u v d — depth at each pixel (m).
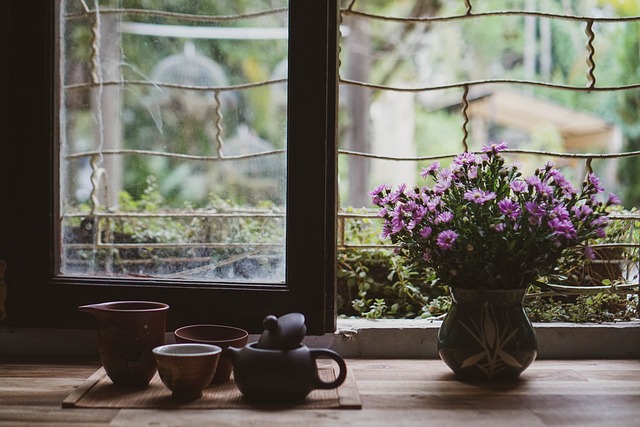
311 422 1.04
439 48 6.79
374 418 1.06
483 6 6.61
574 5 6.32
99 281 1.44
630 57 5.99
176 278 1.46
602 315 1.56
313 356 1.14
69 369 1.36
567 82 6.52
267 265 1.45
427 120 7.00
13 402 1.14
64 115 1.54
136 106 1.93
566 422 1.04
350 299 1.69
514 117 6.61
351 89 6.05
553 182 1.28
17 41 1.43
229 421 1.04
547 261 1.24
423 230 1.24
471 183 1.30
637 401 1.15
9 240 1.44
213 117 1.92
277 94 1.53
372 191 1.33
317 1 1.39
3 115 1.44
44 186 1.44
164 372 1.14
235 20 1.81
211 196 1.94
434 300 1.61
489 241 1.24
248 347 1.15
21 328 1.50
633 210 1.71
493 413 1.09
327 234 1.42
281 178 1.46
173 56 1.90
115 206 1.92
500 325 1.25
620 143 6.25
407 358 1.47
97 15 1.72
